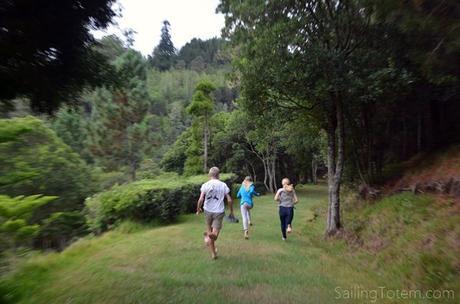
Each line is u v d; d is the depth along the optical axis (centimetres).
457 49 584
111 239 1137
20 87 507
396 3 581
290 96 1209
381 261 790
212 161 4116
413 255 730
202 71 12406
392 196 1202
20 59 475
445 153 1301
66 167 2189
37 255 808
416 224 886
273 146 3816
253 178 4378
